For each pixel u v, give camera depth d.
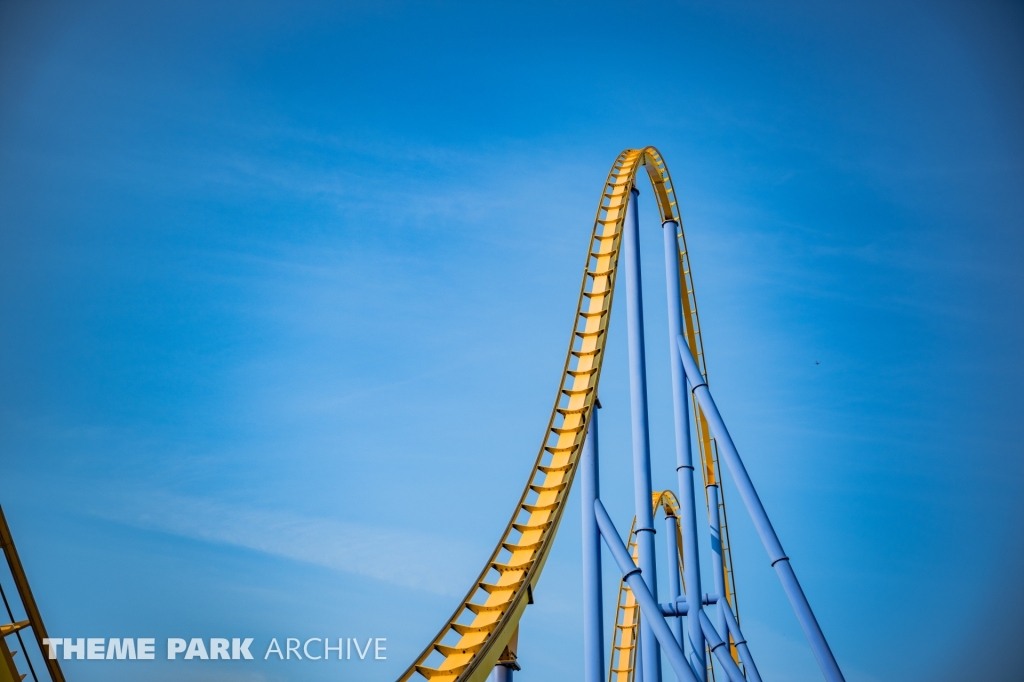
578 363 23.36
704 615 25.50
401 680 15.04
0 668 11.38
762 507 23.67
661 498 32.66
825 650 21.25
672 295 28.53
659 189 30.77
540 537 18.78
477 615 17.11
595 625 19.92
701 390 26.27
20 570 13.40
